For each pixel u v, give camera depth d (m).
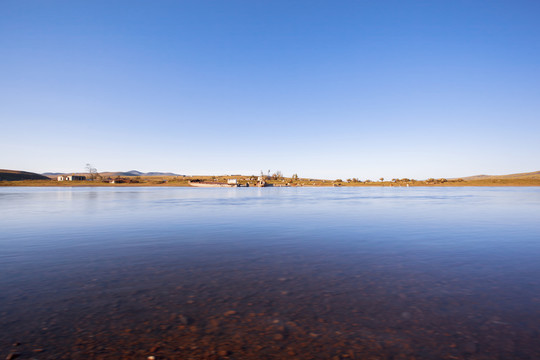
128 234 18.91
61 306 7.45
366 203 52.66
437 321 6.67
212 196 85.12
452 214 32.47
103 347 5.58
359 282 9.33
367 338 5.95
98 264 11.54
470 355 5.35
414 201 59.00
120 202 53.81
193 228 21.72
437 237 17.78
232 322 6.61
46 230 20.67
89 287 8.85
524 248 14.61
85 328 6.32
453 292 8.45
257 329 6.30
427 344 5.72
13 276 9.93
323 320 6.72
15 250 14.09
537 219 27.56
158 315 6.95
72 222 25.27
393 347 5.62
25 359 5.17
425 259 12.36
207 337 5.97
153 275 10.09
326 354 5.38
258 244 15.62
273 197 79.69
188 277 9.87
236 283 9.23
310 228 21.73
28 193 99.69
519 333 6.14
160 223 24.66
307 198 73.69
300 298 8.00
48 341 5.80
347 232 19.77
